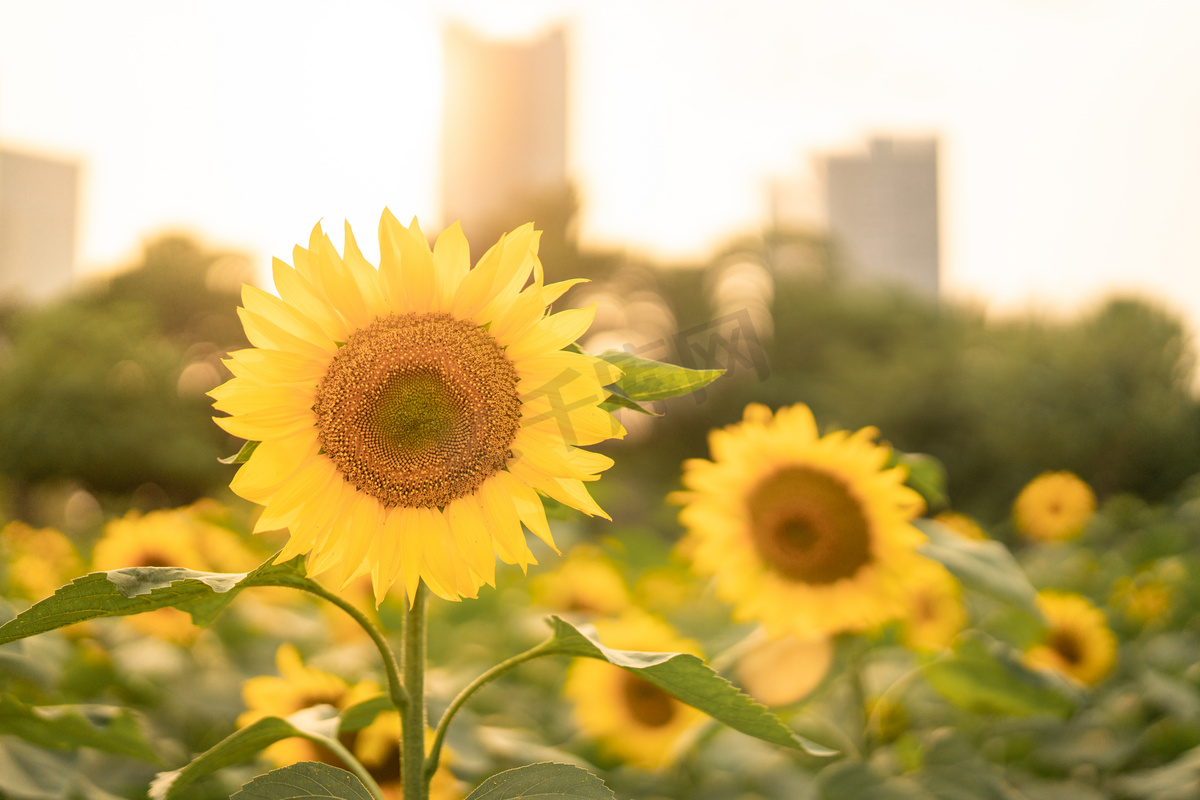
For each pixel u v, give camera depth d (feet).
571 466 5.07
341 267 5.02
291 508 4.91
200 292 155.84
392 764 8.73
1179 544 28.37
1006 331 128.57
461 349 5.08
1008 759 13.39
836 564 10.05
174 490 132.16
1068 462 107.55
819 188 260.01
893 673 12.41
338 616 14.30
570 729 12.76
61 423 123.03
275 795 4.33
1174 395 108.27
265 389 4.91
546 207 144.77
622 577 20.27
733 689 4.66
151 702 11.19
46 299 158.92
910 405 126.93
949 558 9.36
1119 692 15.20
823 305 150.61
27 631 4.37
